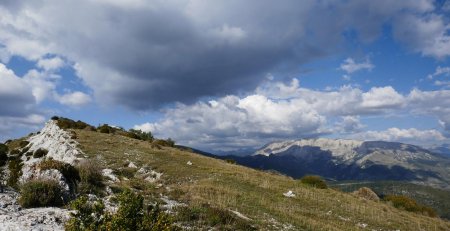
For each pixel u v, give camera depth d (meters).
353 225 31.03
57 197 19.78
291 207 33.91
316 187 51.09
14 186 22.62
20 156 69.69
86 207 12.48
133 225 11.63
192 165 55.88
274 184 47.88
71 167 23.58
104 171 40.53
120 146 64.00
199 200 27.48
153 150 64.38
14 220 15.30
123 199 12.07
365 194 53.53
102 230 11.45
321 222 29.06
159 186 34.66
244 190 40.31
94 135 72.06
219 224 20.77
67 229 11.90
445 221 45.56
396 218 37.97
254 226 22.72
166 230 11.76
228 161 78.31
